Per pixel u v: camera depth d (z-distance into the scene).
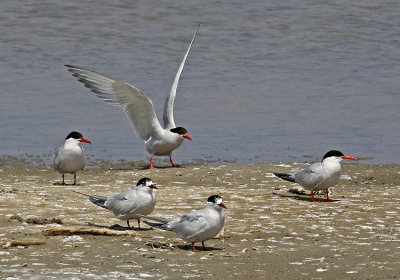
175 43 35.25
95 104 23.86
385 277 8.16
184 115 22.27
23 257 8.76
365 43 35.53
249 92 25.86
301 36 36.94
